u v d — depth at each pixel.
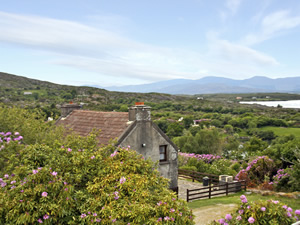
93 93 142.00
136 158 9.05
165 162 15.21
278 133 81.25
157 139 14.88
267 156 20.98
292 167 17.77
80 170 7.93
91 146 9.27
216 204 14.42
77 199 7.21
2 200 6.59
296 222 7.21
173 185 15.56
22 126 10.67
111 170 8.00
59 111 53.09
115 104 112.88
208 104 163.12
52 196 6.80
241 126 95.56
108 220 6.60
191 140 46.72
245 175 20.66
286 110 142.00
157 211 6.97
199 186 20.27
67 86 156.00
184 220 7.09
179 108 138.38
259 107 165.25
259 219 7.53
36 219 6.43
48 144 10.45
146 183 7.69
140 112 14.23
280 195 15.69
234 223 7.82
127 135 13.69
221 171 24.70
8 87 128.50
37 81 157.38
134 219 6.71
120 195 7.27
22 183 6.86
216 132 47.41
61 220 6.76
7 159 8.93
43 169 7.00
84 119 17.55
